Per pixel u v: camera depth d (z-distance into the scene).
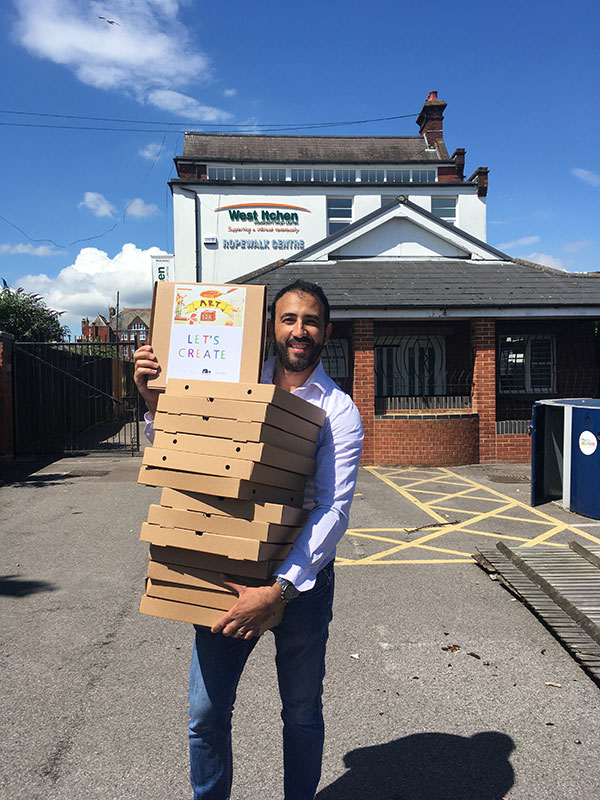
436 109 25.42
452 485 9.27
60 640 3.79
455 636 3.85
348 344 12.57
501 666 3.45
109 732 2.79
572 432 7.40
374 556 5.66
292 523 1.81
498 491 8.80
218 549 1.71
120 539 6.15
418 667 3.44
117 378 22.22
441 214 22.27
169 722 2.87
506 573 4.86
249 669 3.42
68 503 7.86
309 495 1.98
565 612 4.05
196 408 1.74
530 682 3.27
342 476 1.89
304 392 2.02
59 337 16.27
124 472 10.21
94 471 10.32
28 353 11.77
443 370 12.95
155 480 1.79
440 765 2.56
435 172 23.47
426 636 3.85
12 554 5.64
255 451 1.66
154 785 2.42
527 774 2.50
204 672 1.84
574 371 12.98
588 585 4.40
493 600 4.48
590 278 12.22
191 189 21.03
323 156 24.48
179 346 1.94
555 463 8.02
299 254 12.75
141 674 3.35
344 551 5.84
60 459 11.72
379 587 4.79
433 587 4.78
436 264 12.84
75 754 2.62
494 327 11.21
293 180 22.88
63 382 14.55
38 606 4.36
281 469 1.79
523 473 10.28
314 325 2.00
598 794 2.38
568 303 10.84
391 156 24.80
